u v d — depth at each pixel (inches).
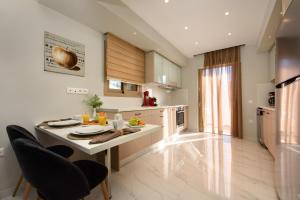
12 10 66.2
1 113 63.1
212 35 135.0
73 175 33.0
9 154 65.0
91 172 45.8
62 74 83.4
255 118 154.4
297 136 43.7
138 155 105.5
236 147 127.0
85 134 45.2
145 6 94.8
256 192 65.1
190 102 194.5
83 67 93.4
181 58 177.3
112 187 69.3
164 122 139.3
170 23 114.8
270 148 104.3
